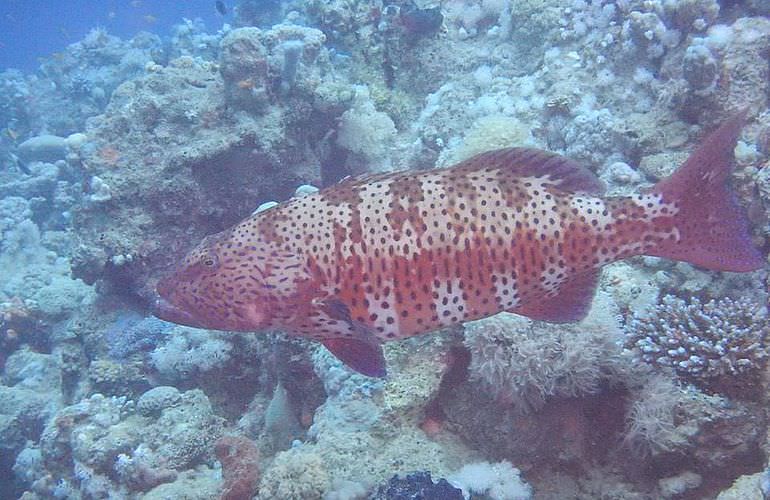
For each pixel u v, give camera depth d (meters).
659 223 0.76
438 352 1.19
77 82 4.66
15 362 2.46
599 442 1.13
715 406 0.98
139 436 1.51
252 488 1.15
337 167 2.29
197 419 1.51
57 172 3.68
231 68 1.91
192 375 1.71
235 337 1.66
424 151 2.12
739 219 0.76
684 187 0.76
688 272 1.23
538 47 2.26
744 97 1.42
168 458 1.42
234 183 1.98
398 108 2.46
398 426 1.15
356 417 1.15
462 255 0.73
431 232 0.73
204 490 1.29
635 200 0.75
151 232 1.88
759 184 1.19
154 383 1.82
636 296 1.24
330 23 2.55
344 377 1.21
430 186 0.74
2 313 2.54
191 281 0.80
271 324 0.79
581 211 0.74
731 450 0.97
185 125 1.94
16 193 3.76
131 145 1.92
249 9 4.38
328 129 2.17
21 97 4.79
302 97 2.02
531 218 0.73
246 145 1.92
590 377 1.06
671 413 1.00
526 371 1.06
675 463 1.02
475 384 1.15
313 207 0.77
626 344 1.08
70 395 2.08
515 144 1.61
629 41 1.79
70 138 3.23
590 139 1.65
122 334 1.91
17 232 3.30
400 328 0.75
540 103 1.95
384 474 1.06
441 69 2.48
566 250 0.74
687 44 1.64
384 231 0.74
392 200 0.74
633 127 1.56
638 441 1.05
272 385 1.59
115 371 1.83
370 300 0.75
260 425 1.55
